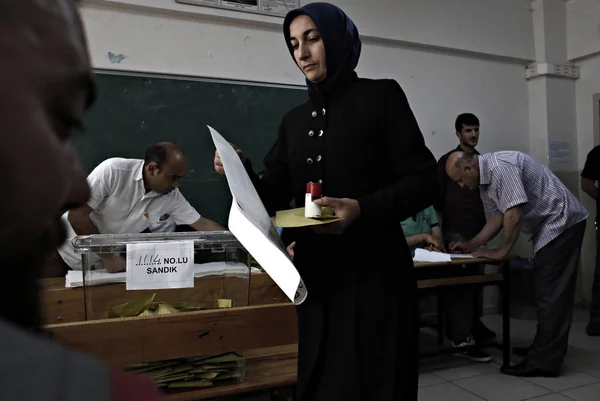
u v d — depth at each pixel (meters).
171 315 1.28
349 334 0.92
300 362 0.97
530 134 4.50
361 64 3.77
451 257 2.58
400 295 0.95
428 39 3.96
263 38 3.39
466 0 4.13
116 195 2.25
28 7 0.17
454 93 4.16
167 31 3.11
